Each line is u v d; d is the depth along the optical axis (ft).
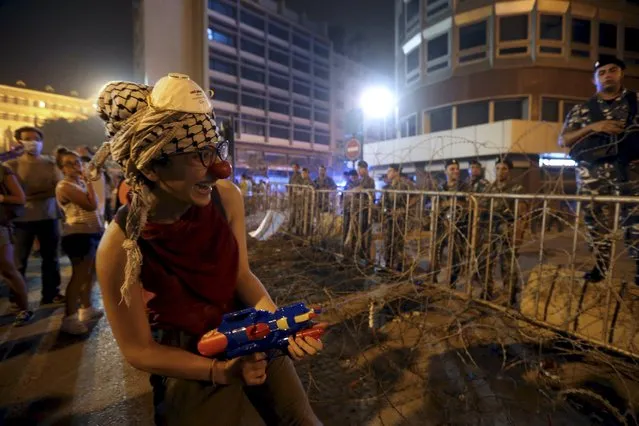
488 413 6.88
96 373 8.73
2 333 10.94
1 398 7.75
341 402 7.29
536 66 47.96
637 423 6.20
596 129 9.49
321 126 188.44
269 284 14.34
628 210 9.12
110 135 3.15
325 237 20.76
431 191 13.17
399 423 6.70
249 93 155.94
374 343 9.71
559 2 47.26
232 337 3.11
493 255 12.42
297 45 175.83
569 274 9.82
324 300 12.42
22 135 12.76
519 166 42.93
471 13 51.08
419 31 58.54
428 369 8.46
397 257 15.06
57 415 7.20
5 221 11.12
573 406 6.99
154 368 3.24
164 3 20.57
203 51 21.79
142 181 3.01
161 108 2.81
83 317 11.66
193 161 2.95
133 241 3.02
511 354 8.98
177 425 3.48
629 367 7.67
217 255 3.48
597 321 8.74
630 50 51.06
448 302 11.68
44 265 13.53
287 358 3.97
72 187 10.72
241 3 150.82
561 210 9.84
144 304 3.29
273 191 32.96
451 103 54.24
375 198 17.52
